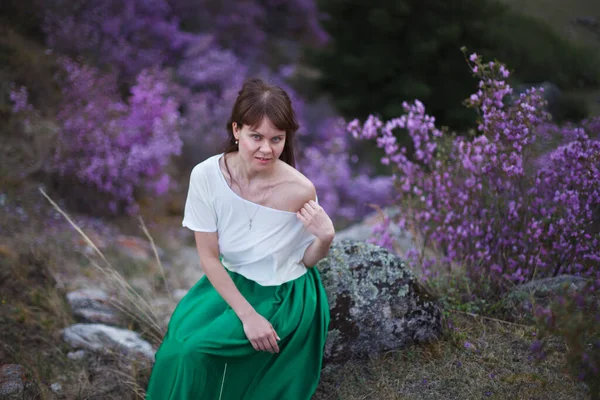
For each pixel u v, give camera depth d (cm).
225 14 922
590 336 203
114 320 336
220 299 231
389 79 864
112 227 536
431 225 329
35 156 530
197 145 694
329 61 895
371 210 727
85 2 716
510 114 290
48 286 351
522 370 239
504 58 793
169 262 505
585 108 568
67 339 307
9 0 685
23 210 467
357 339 254
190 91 764
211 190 222
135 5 771
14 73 599
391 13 837
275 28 1073
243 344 217
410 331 257
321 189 717
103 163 538
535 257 289
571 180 277
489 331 267
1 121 545
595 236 271
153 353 301
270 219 223
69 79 578
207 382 216
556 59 786
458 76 822
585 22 859
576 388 225
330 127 825
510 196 302
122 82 689
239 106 207
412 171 332
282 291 230
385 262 263
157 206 609
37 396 258
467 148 312
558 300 201
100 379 277
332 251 270
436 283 303
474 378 238
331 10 887
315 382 229
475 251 306
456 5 834
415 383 239
